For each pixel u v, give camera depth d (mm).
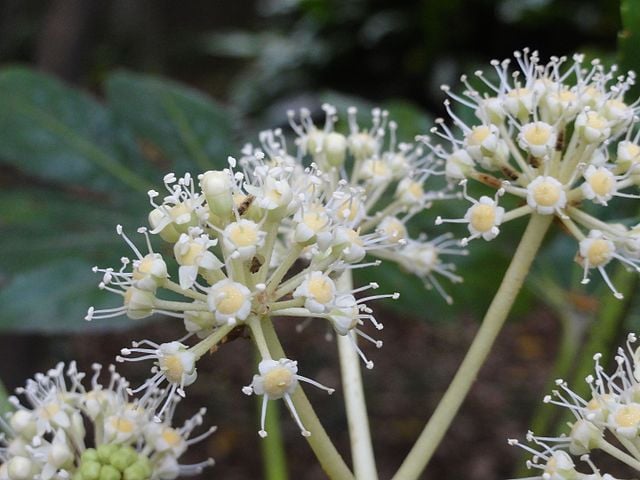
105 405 145
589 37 493
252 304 120
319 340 607
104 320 171
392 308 219
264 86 630
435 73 539
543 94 144
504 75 151
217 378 591
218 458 513
